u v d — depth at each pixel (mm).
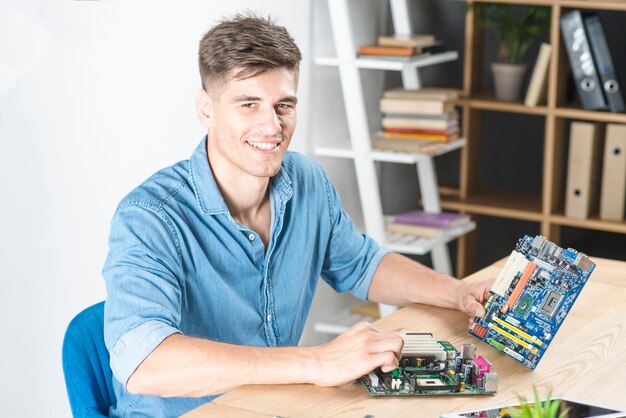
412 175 4543
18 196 2570
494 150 4426
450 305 2105
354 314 4059
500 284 1933
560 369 1810
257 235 2016
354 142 3707
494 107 4039
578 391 1713
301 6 3617
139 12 2865
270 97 1867
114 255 1835
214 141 1972
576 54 3836
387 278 2232
